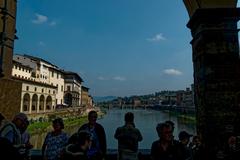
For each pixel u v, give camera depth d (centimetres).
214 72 692
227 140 667
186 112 13125
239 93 686
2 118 452
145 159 788
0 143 324
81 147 425
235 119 679
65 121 7212
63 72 9962
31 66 7600
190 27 800
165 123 459
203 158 664
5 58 905
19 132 518
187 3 775
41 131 4844
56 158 563
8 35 928
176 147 453
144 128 6862
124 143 636
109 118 11931
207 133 677
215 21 705
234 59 695
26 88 5725
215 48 700
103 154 607
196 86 775
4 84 883
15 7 998
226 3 704
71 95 10231
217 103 684
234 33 702
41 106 6788
